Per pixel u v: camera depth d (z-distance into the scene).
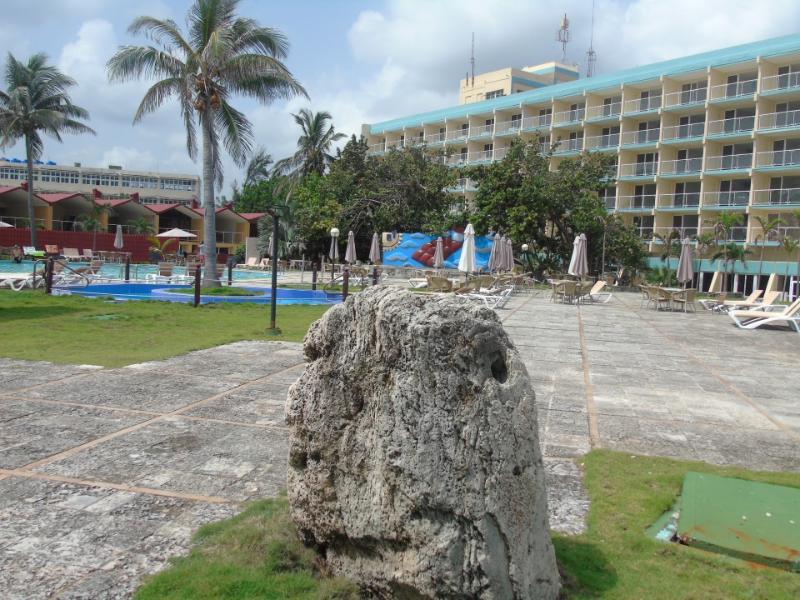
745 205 37.72
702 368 9.34
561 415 6.20
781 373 9.11
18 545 3.20
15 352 8.66
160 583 2.80
